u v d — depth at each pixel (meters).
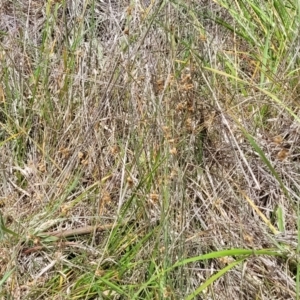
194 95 1.10
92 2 1.32
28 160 1.17
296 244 0.96
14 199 1.10
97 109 1.13
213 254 0.89
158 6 1.23
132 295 0.94
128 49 1.17
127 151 1.12
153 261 0.94
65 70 1.23
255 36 1.28
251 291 0.95
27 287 0.97
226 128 1.09
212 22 1.26
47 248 1.00
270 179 1.07
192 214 1.04
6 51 1.23
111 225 1.02
